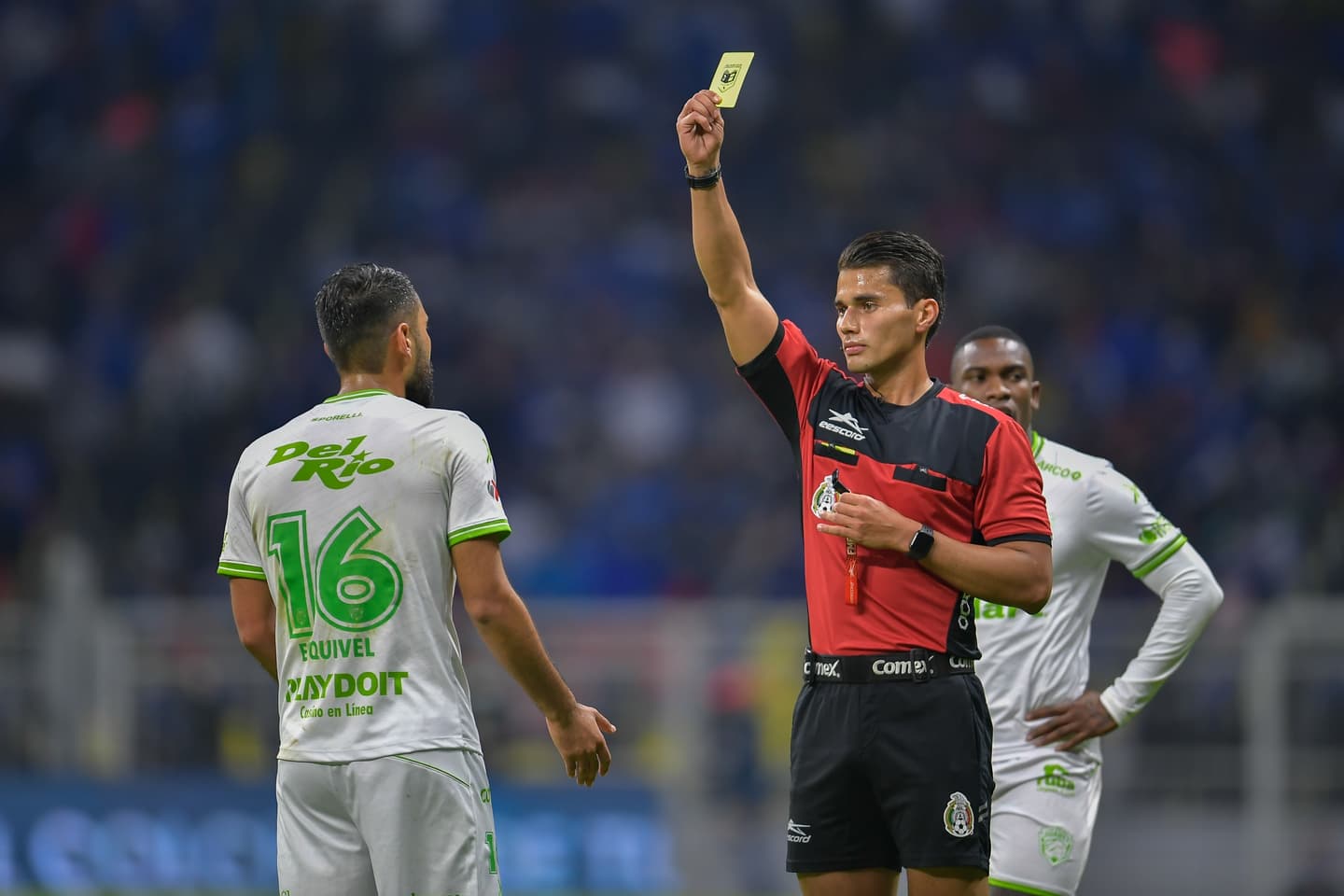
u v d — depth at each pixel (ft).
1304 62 226.38
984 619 55.77
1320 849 105.29
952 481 43.47
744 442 176.86
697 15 223.30
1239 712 107.55
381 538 44.32
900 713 42.93
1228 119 220.64
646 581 165.78
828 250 204.33
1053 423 180.45
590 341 191.42
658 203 209.46
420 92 216.54
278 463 45.37
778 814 111.14
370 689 43.86
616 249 203.51
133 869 116.06
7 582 162.30
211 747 118.11
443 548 44.73
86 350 186.91
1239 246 208.23
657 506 172.65
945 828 42.52
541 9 222.69
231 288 194.49
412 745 43.55
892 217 209.05
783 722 111.86
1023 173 213.87
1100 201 210.59
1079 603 56.54
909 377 45.19
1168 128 218.79
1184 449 176.96
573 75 220.02
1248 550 159.53
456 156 213.25
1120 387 184.96
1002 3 226.17
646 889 111.65
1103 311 196.34
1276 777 106.63
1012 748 55.16
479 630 44.34
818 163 213.87
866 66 221.87
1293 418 180.86
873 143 215.51
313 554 44.45
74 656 119.85
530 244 203.72
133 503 171.42
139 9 220.43
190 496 171.63
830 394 45.60
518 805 113.39
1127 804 108.37
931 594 43.21
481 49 221.05
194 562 164.45
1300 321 196.13
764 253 204.33
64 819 116.67
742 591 160.04
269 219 202.28
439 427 45.06
